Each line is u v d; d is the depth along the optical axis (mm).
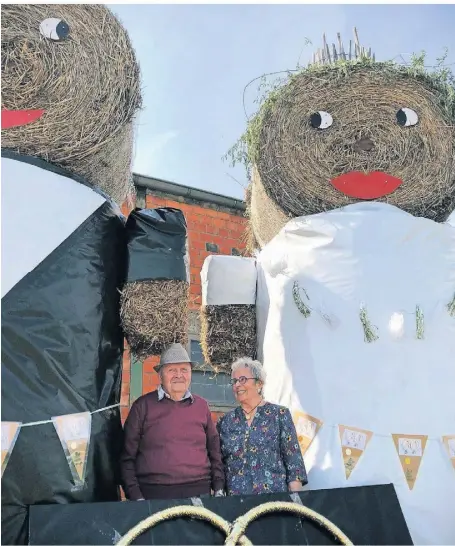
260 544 2557
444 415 3221
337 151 3619
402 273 3395
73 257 2961
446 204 3684
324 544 2629
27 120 3023
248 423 3094
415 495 3062
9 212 2850
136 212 3266
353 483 3072
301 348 3451
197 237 6332
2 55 3020
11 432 2600
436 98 3654
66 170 3129
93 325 2957
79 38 3141
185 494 2873
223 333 4145
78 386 2840
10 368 2672
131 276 3121
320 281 3463
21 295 2768
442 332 3344
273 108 3725
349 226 3475
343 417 3213
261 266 4070
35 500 2592
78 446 2762
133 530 2420
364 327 3289
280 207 3693
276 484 2951
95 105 3131
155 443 2949
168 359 3059
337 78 3654
